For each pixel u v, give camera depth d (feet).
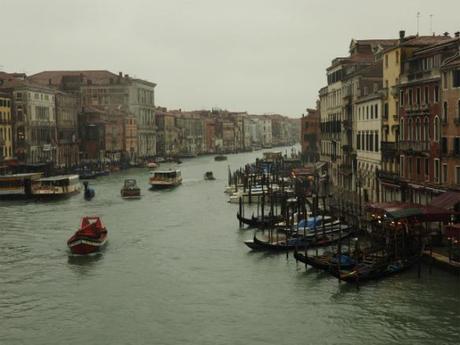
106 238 154.92
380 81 205.77
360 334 91.81
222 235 164.25
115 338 92.99
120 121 471.21
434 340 88.94
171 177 303.48
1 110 310.65
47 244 153.28
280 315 100.27
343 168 224.74
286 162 402.93
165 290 114.73
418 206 128.36
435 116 143.23
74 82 499.92
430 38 170.09
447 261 114.21
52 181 248.93
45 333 95.25
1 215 201.77
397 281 112.37
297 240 133.59
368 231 140.67
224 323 97.81
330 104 264.31
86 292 114.21
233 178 322.34
